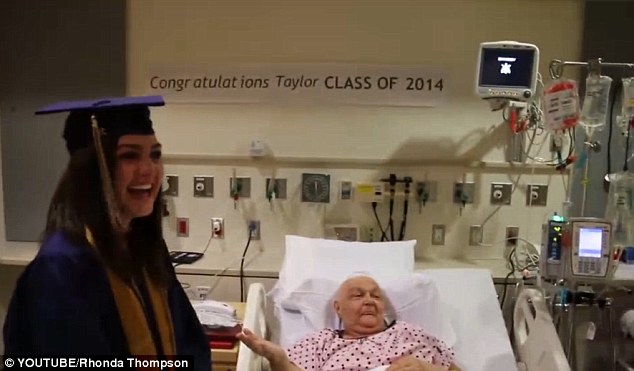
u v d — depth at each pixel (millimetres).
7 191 2785
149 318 1163
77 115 1077
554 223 2137
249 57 2645
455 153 2635
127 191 1102
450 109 2619
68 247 1039
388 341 1993
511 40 2572
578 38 2545
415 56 2609
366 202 2648
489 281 2342
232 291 2514
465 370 2037
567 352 2211
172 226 2738
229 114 2674
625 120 2379
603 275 2037
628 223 2424
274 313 2234
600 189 2590
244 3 2615
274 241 2715
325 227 2684
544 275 2145
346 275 2291
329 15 2604
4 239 2791
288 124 2662
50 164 2752
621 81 2447
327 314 2186
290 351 1999
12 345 1007
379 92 2625
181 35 2650
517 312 2309
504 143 2617
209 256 2666
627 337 2469
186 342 1304
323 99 2643
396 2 2582
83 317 1015
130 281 1113
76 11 2652
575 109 2156
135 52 2670
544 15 2545
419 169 2641
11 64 2703
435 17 2582
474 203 2646
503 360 2068
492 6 2559
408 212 2660
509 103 2457
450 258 2674
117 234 1098
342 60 2623
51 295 999
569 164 2547
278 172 2676
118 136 1076
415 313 2162
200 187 2701
